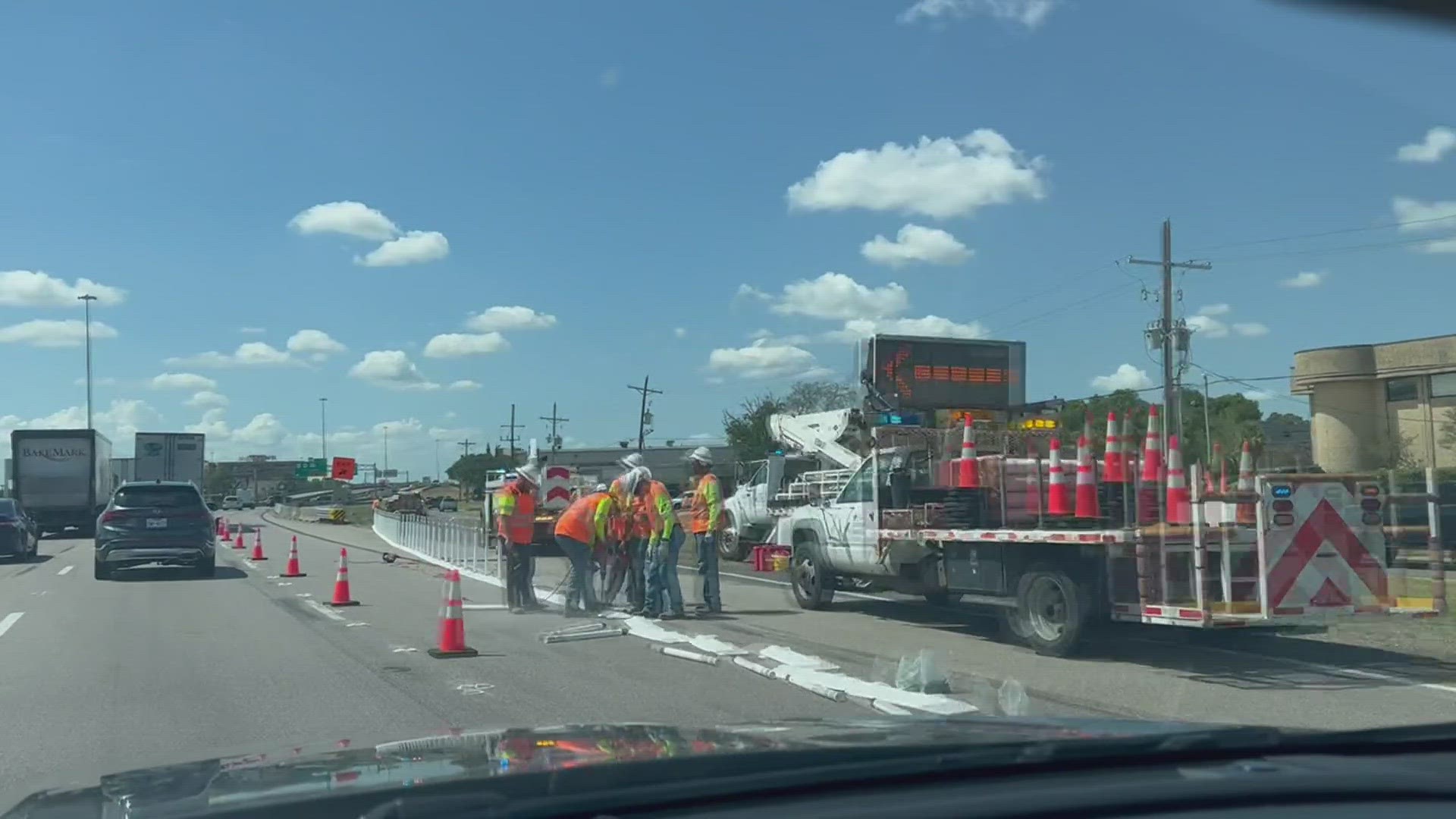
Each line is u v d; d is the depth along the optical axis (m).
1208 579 10.02
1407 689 9.50
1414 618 10.14
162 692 9.45
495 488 25.95
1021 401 17.22
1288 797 3.17
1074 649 11.02
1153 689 9.48
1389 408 47.66
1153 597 10.41
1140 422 12.24
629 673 10.33
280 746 4.21
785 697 9.12
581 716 8.40
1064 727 4.13
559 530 14.94
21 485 41.09
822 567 15.08
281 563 25.62
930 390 16.78
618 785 3.15
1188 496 10.24
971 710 8.38
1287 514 10.04
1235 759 3.70
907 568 13.45
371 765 3.53
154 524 20.80
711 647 11.48
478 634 13.02
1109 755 3.56
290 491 126.00
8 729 8.09
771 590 18.72
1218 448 11.27
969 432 12.60
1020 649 11.79
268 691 9.48
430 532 27.27
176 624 13.98
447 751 3.79
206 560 21.31
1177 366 36.91
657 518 14.47
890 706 8.45
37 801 3.29
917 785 3.30
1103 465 11.80
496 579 20.36
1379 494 10.27
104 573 20.89
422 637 12.75
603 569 16.00
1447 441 44.94
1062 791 3.19
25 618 14.69
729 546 25.45
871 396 16.66
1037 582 11.38
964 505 12.90
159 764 3.87
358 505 97.12
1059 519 11.52
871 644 12.18
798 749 3.53
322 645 12.09
